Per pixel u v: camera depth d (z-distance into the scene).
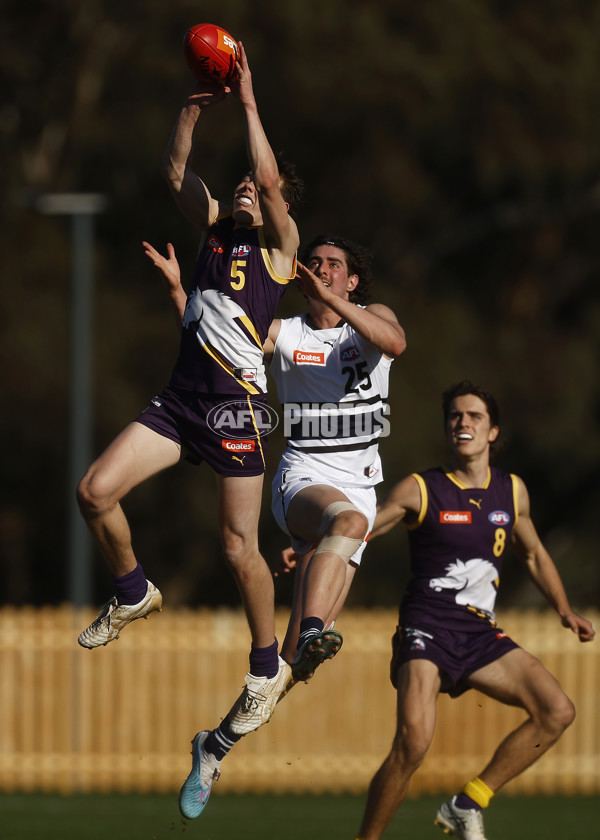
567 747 57.72
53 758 58.47
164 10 95.19
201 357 21.19
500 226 105.62
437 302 100.44
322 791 57.59
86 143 97.31
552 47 99.12
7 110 99.06
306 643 21.50
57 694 58.94
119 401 88.06
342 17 94.19
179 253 99.62
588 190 105.44
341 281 25.64
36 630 59.19
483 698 57.84
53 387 89.44
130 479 20.73
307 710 58.38
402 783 26.59
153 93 96.88
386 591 98.38
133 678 59.22
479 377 96.12
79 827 39.72
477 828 27.73
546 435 100.25
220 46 21.34
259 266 21.42
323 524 23.41
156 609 21.83
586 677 58.12
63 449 91.50
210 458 21.25
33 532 100.38
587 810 46.22
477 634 28.00
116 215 99.06
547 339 104.44
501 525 28.58
